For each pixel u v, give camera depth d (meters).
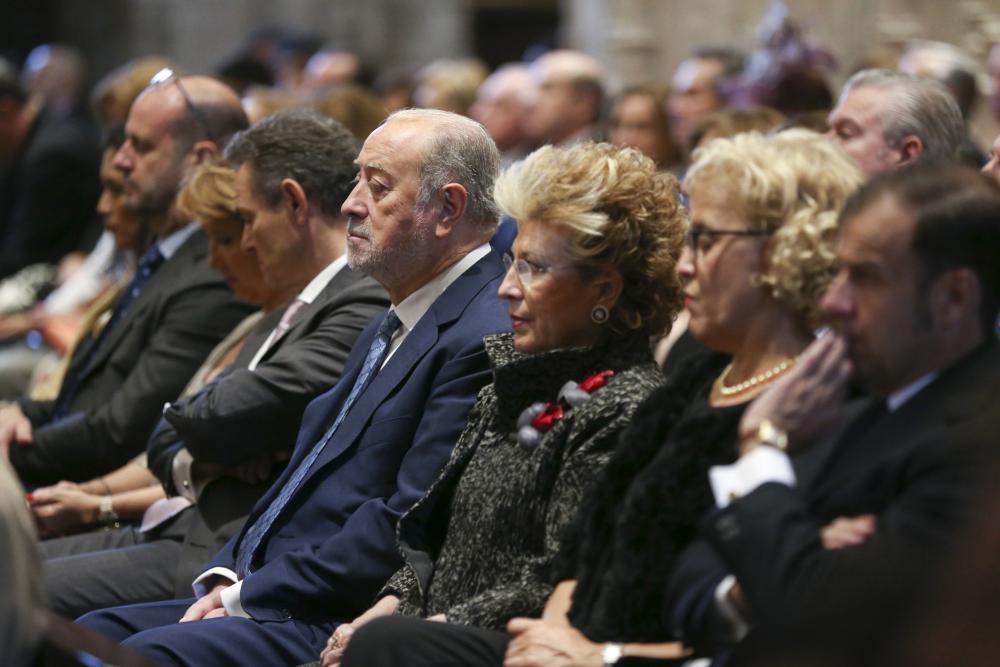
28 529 6.63
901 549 6.00
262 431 10.59
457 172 9.65
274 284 11.25
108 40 35.47
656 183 8.34
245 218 11.09
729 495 6.61
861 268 6.48
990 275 6.39
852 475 6.61
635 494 7.21
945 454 6.19
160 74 13.43
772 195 7.11
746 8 25.19
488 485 8.42
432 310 9.66
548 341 8.42
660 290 8.31
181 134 13.26
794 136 7.34
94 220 24.11
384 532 9.12
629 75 26.05
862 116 11.02
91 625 9.73
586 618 7.36
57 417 13.36
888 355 6.50
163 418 11.66
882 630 4.97
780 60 17.16
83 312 18.11
